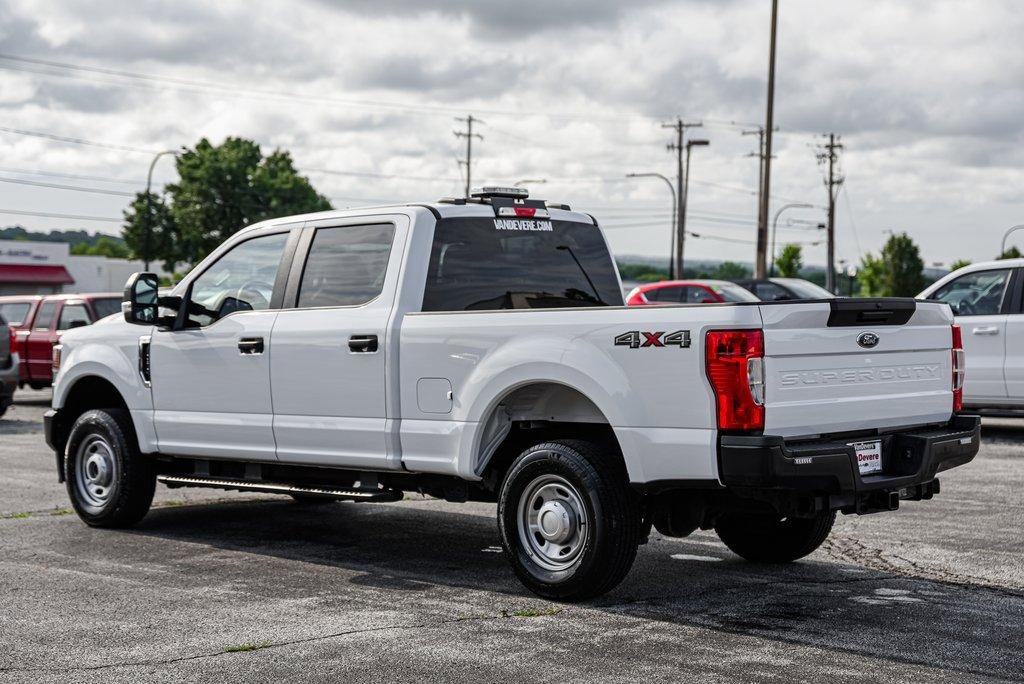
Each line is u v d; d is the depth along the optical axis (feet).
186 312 26.71
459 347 21.57
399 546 25.93
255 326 24.95
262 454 24.97
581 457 20.04
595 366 19.66
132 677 16.10
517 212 24.95
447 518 29.84
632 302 71.31
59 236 620.08
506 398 21.75
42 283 287.07
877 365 20.17
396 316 22.66
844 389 19.52
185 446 26.48
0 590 21.52
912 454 20.17
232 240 26.43
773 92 127.95
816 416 18.99
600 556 19.74
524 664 16.63
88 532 27.73
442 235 23.52
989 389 45.11
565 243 25.85
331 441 23.59
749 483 18.13
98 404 30.17
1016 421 53.88
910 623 18.99
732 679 15.88
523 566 20.81
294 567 23.61
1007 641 17.88
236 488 25.76
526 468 20.63
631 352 19.29
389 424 22.57
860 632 18.39
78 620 19.26
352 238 24.12
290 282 24.86
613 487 19.84
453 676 16.07
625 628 18.62
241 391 25.20
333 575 22.81
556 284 25.36
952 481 35.55
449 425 21.72
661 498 20.54
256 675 16.17
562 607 20.08
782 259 306.96
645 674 16.12
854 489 19.04
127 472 27.66
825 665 16.55
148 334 27.20
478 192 25.39
